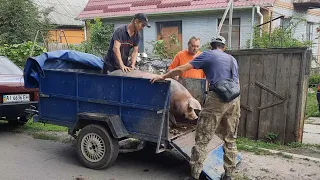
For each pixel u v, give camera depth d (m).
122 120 5.19
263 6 13.96
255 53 6.91
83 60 6.26
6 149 6.37
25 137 7.21
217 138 5.68
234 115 4.71
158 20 17.16
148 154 6.13
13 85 6.85
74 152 6.23
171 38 15.76
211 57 4.62
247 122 7.16
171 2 16.94
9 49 13.32
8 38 17.94
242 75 7.10
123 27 5.74
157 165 5.63
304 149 6.55
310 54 6.59
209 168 4.92
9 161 5.73
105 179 5.04
